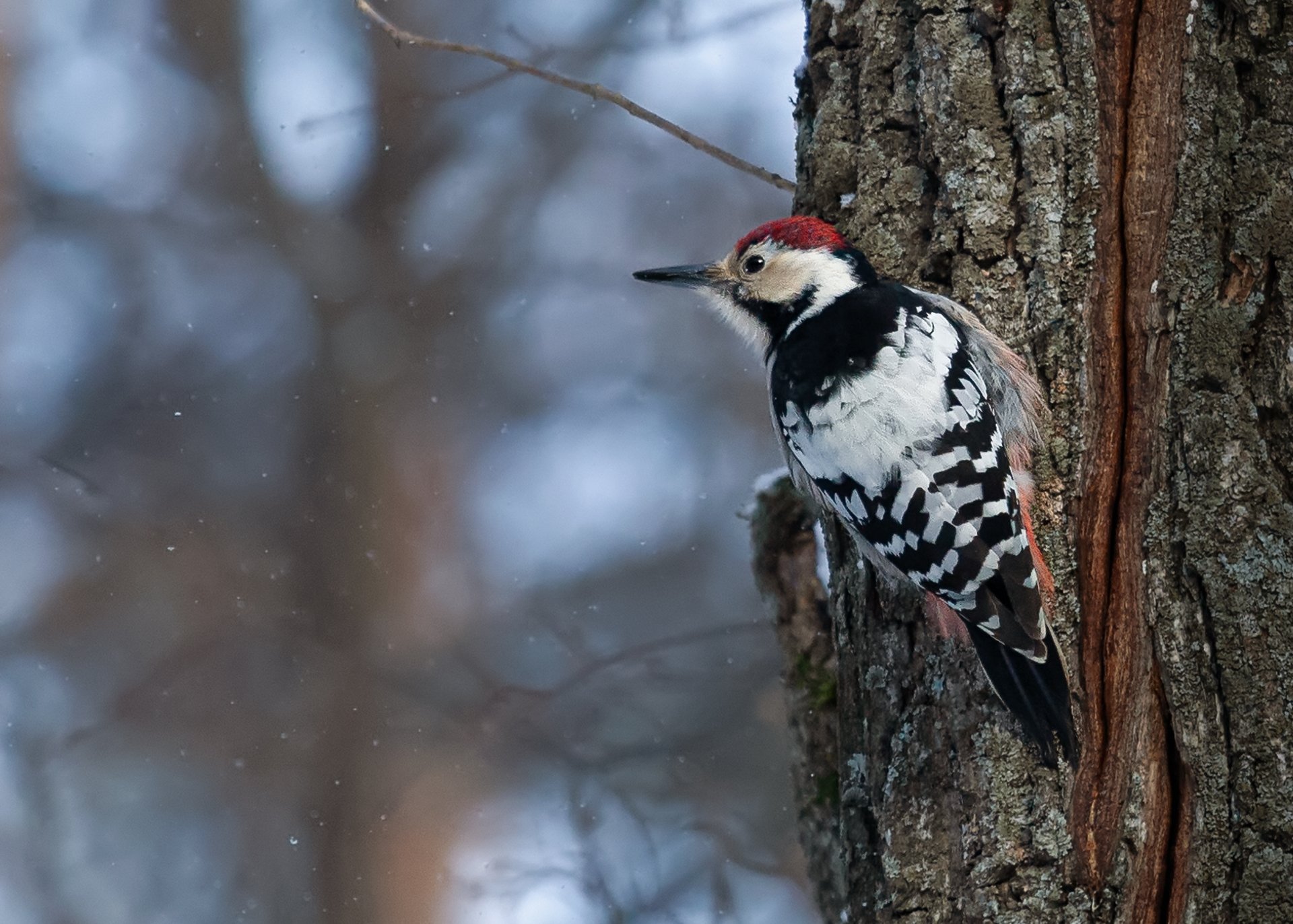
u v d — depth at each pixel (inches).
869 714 253.6
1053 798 227.0
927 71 260.4
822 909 316.5
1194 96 241.1
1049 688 225.0
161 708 673.6
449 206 808.9
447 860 614.5
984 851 228.5
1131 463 237.6
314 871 631.8
